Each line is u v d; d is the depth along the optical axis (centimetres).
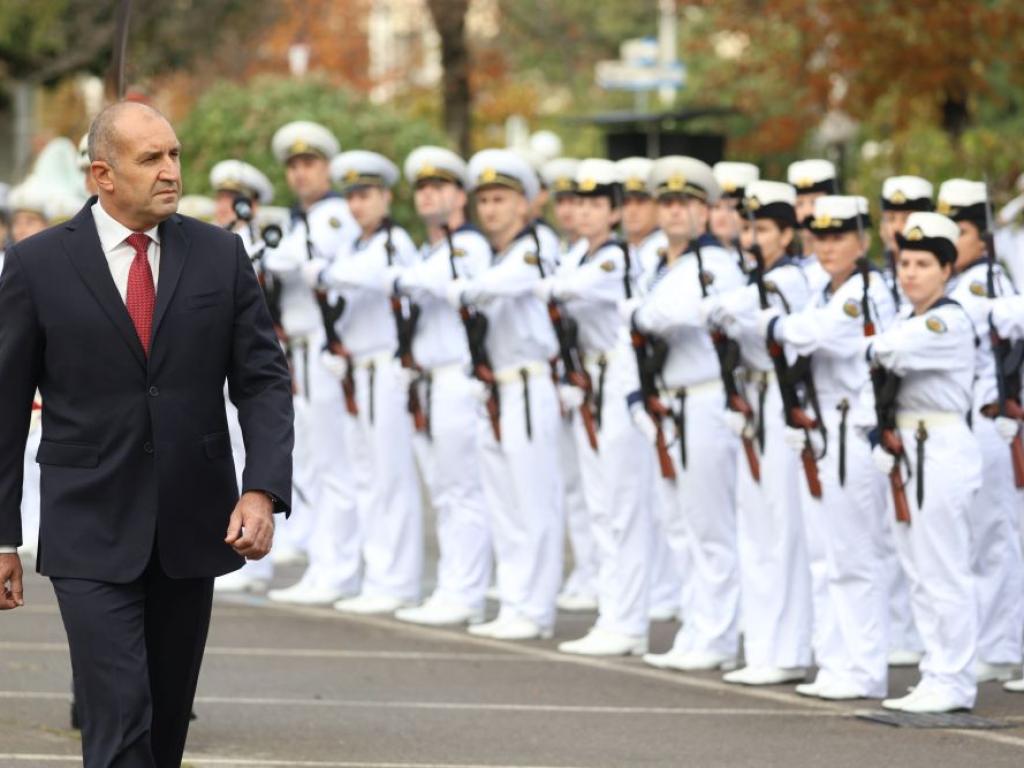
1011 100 5462
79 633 1489
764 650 2520
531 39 6512
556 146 5759
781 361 2388
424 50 7281
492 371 2891
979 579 2505
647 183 2881
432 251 3016
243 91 5072
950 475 2255
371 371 3141
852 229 2391
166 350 1512
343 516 3247
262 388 1552
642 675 2591
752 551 2527
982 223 2480
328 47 7275
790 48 4778
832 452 2391
